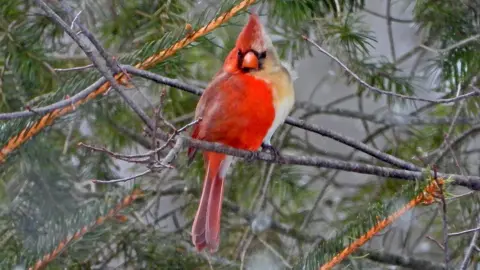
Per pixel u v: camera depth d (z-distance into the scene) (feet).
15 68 27.17
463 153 33.94
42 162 24.12
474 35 30.86
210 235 23.49
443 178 21.76
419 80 32.17
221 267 27.61
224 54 31.09
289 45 30.66
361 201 34.19
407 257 32.76
